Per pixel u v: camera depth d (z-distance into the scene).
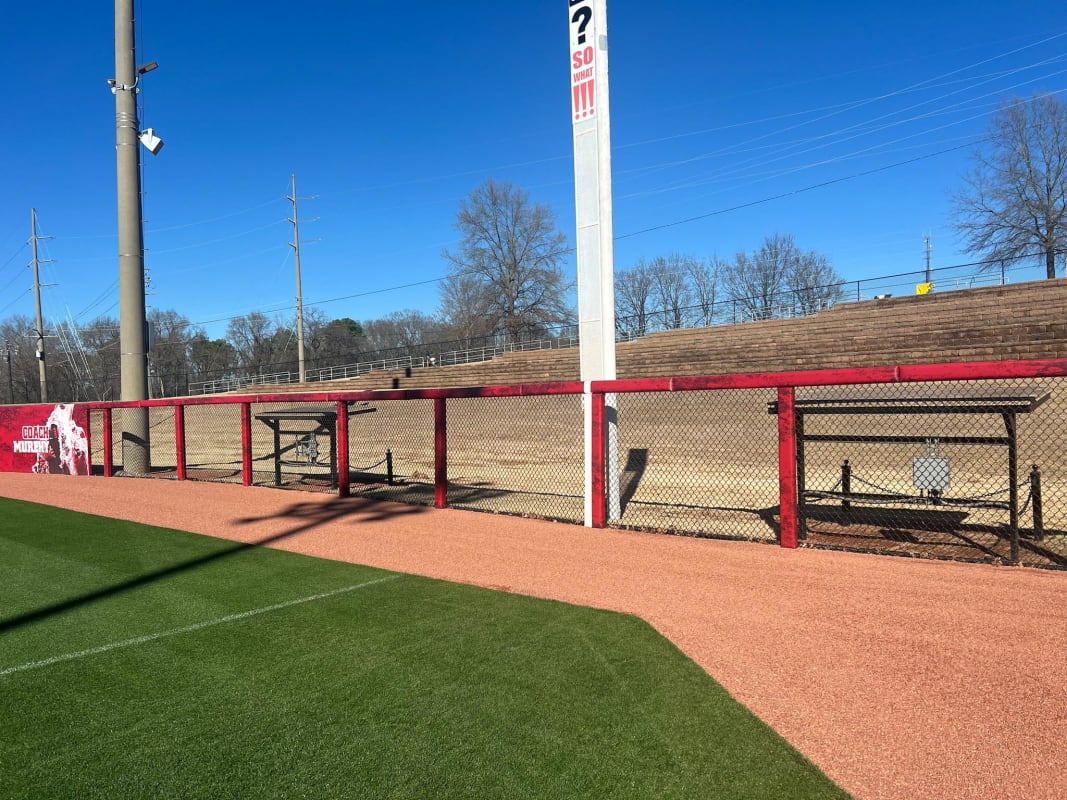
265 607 4.99
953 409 5.97
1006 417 5.73
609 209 7.93
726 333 27.70
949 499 6.69
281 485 11.54
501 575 5.76
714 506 9.05
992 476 10.39
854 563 5.71
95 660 4.04
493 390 8.41
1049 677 3.52
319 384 38.66
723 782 2.71
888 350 18.17
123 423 14.12
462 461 15.45
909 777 2.73
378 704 3.39
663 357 23.42
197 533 7.75
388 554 6.58
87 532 7.95
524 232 58.69
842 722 3.17
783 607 4.72
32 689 3.64
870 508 8.56
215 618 4.77
